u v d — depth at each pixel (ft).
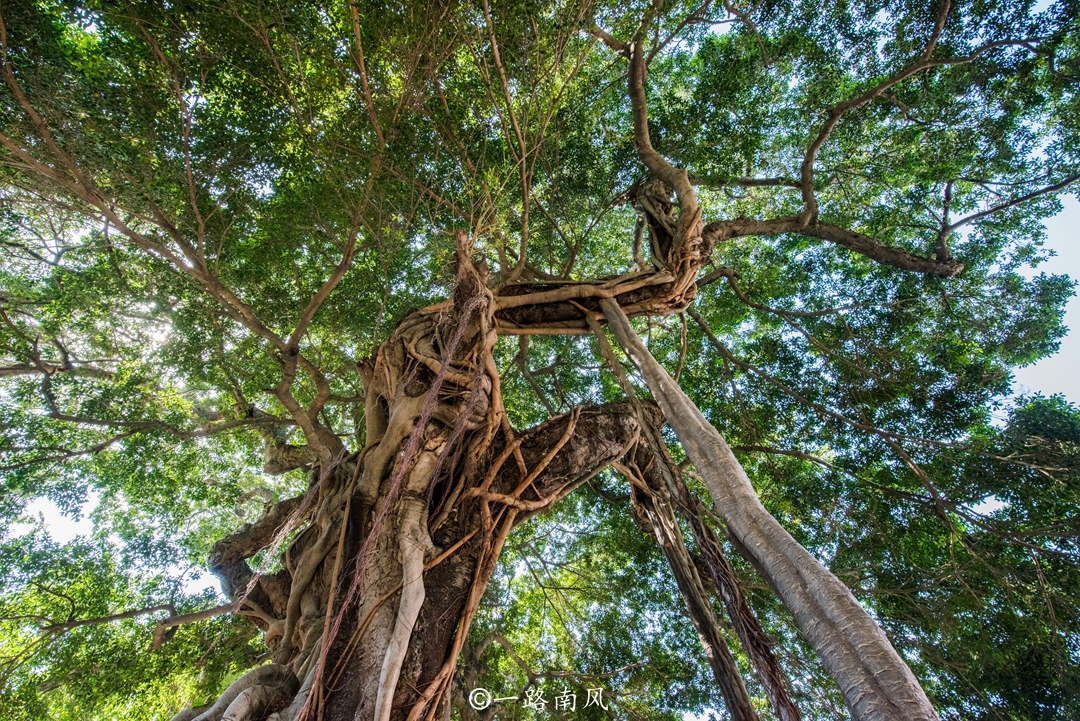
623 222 38.47
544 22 24.11
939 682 27.12
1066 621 26.18
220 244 24.00
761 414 34.24
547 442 20.66
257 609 20.72
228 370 27.48
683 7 31.12
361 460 19.22
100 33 21.47
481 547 17.51
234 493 32.71
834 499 30.81
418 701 14.14
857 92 33.81
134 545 28.66
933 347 32.91
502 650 31.60
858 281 35.63
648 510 21.61
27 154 18.61
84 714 29.71
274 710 14.29
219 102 24.85
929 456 30.86
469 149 28.27
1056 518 28.07
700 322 33.32
